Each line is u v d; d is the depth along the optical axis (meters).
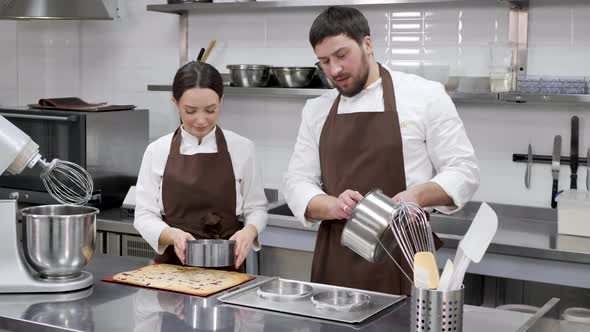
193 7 3.88
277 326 1.76
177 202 2.64
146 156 2.70
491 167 3.60
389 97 2.40
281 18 4.00
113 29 4.52
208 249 2.21
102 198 3.90
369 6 3.80
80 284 2.10
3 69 4.45
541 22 3.45
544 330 1.77
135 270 2.33
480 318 1.86
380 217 1.90
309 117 2.57
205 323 1.78
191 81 2.40
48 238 2.06
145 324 1.78
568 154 3.45
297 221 3.41
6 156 2.08
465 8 3.59
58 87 4.73
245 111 4.16
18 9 3.93
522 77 3.26
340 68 2.24
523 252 2.95
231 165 2.66
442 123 2.36
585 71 3.38
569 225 3.17
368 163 2.40
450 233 3.60
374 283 2.37
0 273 2.06
